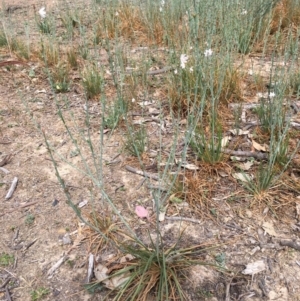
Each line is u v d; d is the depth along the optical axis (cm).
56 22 543
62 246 200
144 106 315
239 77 320
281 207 216
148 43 428
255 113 297
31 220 215
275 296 172
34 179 246
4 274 186
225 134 275
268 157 245
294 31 433
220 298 172
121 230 195
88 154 267
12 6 623
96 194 231
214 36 350
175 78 312
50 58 405
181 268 182
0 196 233
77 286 179
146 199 226
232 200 222
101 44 439
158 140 275
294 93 309
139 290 170
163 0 419
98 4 538
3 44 460
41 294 177
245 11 383
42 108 329
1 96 350
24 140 287
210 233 203
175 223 209
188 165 246
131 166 251
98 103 332
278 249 193
